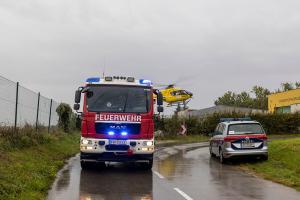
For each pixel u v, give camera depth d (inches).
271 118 1819.6
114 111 617.3
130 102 623.2
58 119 1249.4
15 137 669.9
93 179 545.0
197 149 1133.1
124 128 614.2
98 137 612.1
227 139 746.8
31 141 730.2
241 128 755.4
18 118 756.0
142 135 616.7
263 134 751.1
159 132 1675.7
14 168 499.5
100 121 613.3
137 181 534.6
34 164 578.6
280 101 2180.1
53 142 881.5
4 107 667.4
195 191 463.5
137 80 636.7
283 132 1815.9
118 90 628.4
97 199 410.9
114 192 451.2
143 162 662.5
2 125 661.3
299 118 1823.3
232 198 423.2
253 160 780.6
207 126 1843.0
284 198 424.8
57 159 733.9
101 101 621.9
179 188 482.6
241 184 518.0
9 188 393.1
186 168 688.4
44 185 462.0
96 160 617.3
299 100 2022.6
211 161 809.5
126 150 612.4
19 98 757.9
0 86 642.2
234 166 724.7
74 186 485.7
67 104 1261.1
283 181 536.7
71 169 645.3
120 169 658.2
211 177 581.3
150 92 631.8
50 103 1071.0
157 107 649.6
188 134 1845.5
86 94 625.3
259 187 495.2
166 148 1174.3
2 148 585.0
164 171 643.5
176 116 1775.3
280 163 703.7
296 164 660.7
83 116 618.5
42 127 943.0
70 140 1089.4
